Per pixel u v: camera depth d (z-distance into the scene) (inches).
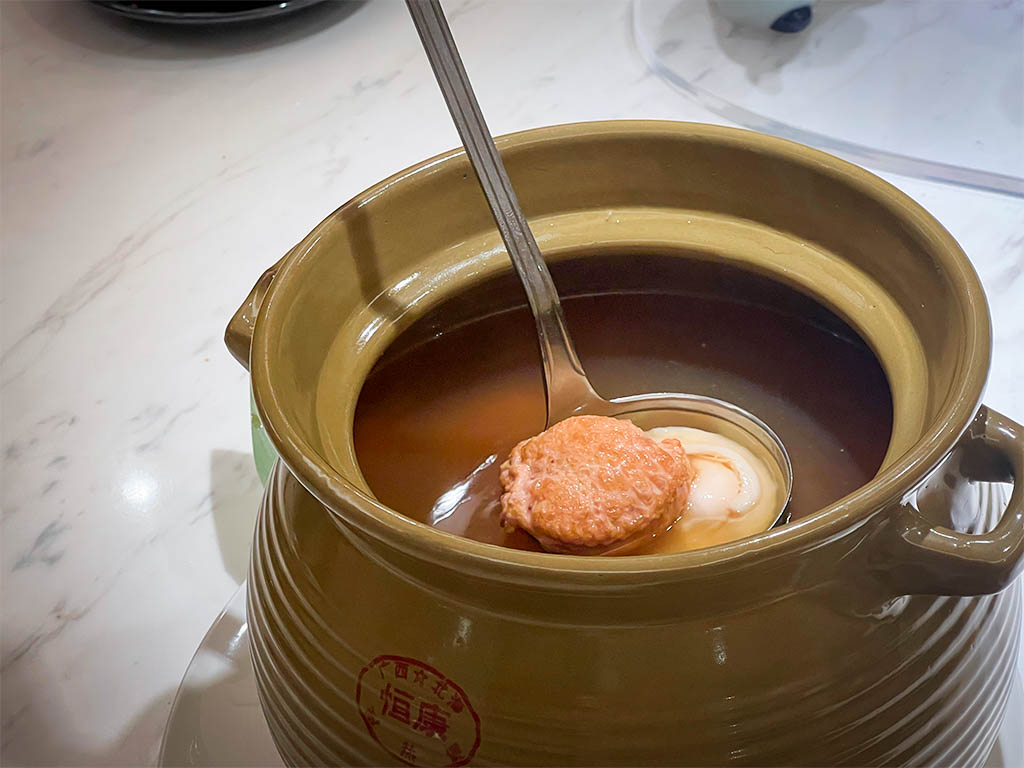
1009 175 24.1
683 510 11.5
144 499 19.9
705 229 13.4
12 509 19.9
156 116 29.0
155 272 24.6
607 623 9.4
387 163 26.5
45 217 26.4
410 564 9.7
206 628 17.8
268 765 14.4
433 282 13.3
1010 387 19.6
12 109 29.6
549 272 12.8
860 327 12.2
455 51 11.4
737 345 13.6
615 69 29.0
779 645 9.7
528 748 9.7
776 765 9.7
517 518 11.0
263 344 10.7
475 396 13.4
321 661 10.6
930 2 30.2
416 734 10.1
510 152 13.1
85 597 18.4
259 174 26.8
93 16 32.9
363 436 12.7
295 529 11.3
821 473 12.1
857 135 25.6
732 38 29.4
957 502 10.9
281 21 31.8
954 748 10.8
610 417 12.9
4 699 17.0
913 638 10.2
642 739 9.6
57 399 22.0
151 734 16.4
